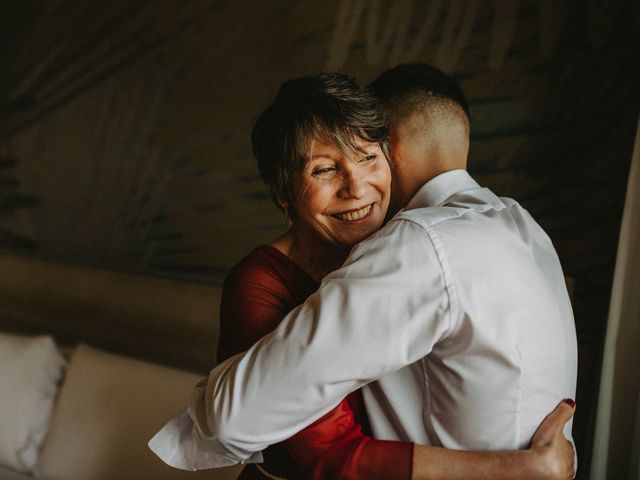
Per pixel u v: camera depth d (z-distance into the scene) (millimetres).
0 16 3039
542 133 1940
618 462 1589
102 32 2791
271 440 849
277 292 1048
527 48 1950
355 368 816
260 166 1050
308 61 2330
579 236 1898
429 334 822
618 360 1584
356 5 2219
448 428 884
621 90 1819
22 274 2785
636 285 1574
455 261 835
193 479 1959
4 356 2410
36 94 2979
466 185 1058
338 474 866
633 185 1584
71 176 2914
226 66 2508
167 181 2674
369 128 971
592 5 1853
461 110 1118
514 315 844
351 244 1040
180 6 2594
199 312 2305
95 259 2871
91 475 2066
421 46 2113
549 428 878
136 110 2730
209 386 889
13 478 2223
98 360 2242
